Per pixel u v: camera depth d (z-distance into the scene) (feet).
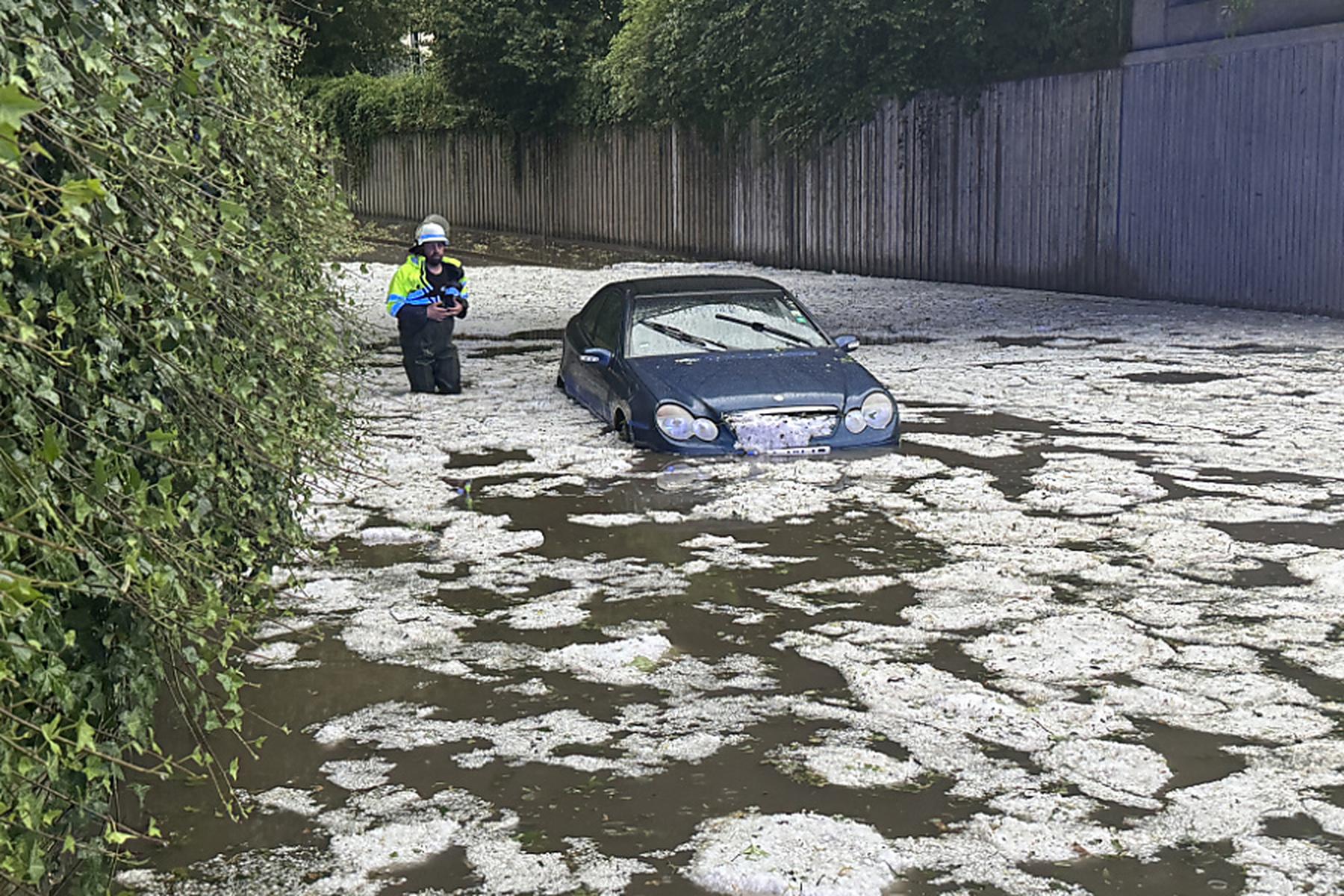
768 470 34.27
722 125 107.96
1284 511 29.35
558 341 62.49
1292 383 46.11
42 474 10.84
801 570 25.84
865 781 16.80
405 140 155.74
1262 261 67.15
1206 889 14.17
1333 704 18.99
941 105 86.89
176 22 15.37
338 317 27.73
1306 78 63.93
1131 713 18.80
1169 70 71.36
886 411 36.86
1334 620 22.45
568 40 129.29
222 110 16.38
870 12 81.87
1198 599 23.66
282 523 19.42
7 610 8.86
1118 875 14.47
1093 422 40.22
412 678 20.52
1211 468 33.65
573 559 26.73
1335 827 15.48
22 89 10.68
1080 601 23.65
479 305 79.46
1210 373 48.80
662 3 105.09
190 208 13.75
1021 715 18.74
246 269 16.05
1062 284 79.51
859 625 22.58
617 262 111.45
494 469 34.73
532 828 15.79
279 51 21.70
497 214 142.31
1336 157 62.80
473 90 135.44
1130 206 74.59
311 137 23.59
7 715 9.90
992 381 48.55
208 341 15.87
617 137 122.72
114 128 12.50
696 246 113.70
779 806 16.20
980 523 28.86
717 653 21.45
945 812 15.98
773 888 14.24
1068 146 78.07
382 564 26.48
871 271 94.58
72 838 11.83
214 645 13.61
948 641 21.80
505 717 19.04
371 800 16.48
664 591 24.67
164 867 14.88
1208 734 18.07
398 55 169.58
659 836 15.56
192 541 13.42
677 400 36.29
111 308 13.10
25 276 11.81
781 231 103.24
